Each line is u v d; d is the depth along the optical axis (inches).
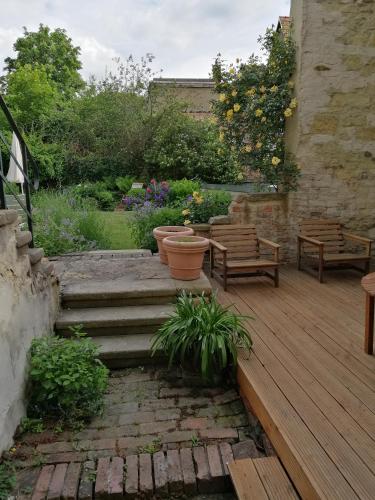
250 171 227.8
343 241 199.5
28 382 99.2
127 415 99.0
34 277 109.0
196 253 152.9
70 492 75.1
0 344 83.3
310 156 198.8
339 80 192.5
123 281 155.1
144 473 79.7
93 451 86.0
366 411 84.5
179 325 112.0
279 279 188.4
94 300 141.7
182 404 103.5
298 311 146.2
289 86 194.9
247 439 90.0
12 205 268.7
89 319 130.0
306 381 96.8
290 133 202.4
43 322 116.1
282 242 211.8
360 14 187.0
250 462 79.2
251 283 183.0
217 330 108.9
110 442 88.9
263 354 111.8
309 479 65.5
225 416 98.7
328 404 87.0
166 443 88.4
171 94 571.8
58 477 78.5
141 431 92.7
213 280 187.5
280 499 69.6
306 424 80.0
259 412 89.7
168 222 229.0
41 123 575.2
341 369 102.8
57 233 230.2
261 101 195.9
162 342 113.7
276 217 208.8
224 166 472.4
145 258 197.9
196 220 219.6
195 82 622.2
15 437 89.4
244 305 153.0
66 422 95.4
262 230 208.8
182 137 509.7
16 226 95.3
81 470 80.9
